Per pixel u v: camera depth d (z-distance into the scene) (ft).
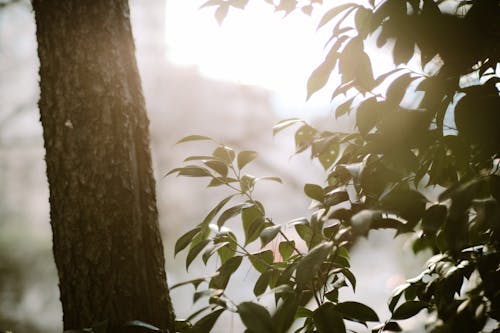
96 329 3.76
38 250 24.08
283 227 3.87
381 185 3.19
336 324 3.47
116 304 4.01
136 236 4.12
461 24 3.26
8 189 28.37
